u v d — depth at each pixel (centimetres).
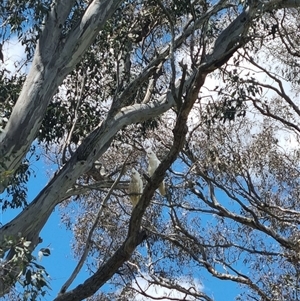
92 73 1197
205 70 735
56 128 1198
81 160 1006
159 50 1152
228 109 1217
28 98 955
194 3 1093
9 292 783
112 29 1146
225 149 1279
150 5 1166
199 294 1247
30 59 1148
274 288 1242
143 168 1288
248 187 1279
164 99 1095
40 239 948
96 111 1220
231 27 1076
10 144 929
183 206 1287
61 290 792
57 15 1003
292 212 1275
